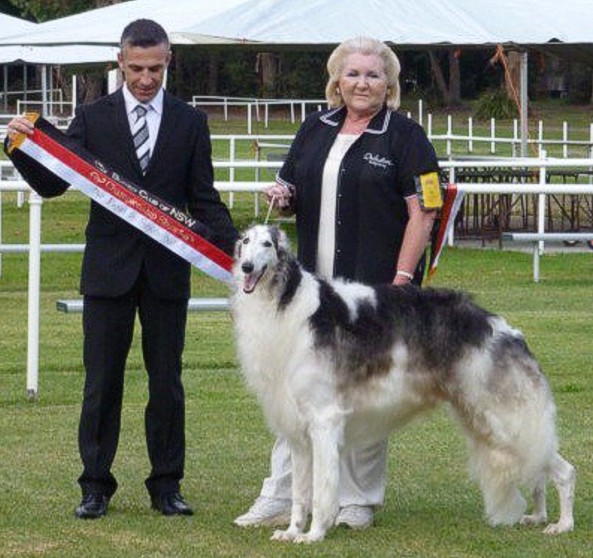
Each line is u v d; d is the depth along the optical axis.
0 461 9.98
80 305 12.02
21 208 28.56
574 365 13.77
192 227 8.45
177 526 8.33
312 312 7.88
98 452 8.58
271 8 23.91
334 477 7.89
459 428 8.39
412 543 7.98
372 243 8.55
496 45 23.91
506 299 18.12
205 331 15.87
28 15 69.94
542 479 8.41
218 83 70.06
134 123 8.49
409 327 8.05
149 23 8.46
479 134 48.28
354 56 8.51
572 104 69.75
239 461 10.10
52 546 7.82
